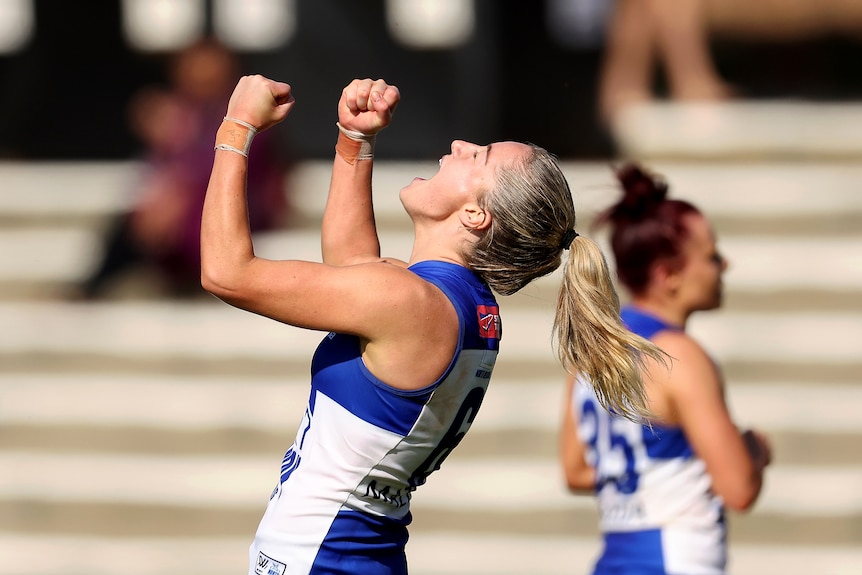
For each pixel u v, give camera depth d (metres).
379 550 9.64
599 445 13.12
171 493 23.92
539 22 35.25
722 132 30.19
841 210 28.19
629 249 12.90
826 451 23.47
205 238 9.04
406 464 9.58
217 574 22.59
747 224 28.22
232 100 9.41
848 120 30.22
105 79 35.28
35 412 25.56
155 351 26.70
